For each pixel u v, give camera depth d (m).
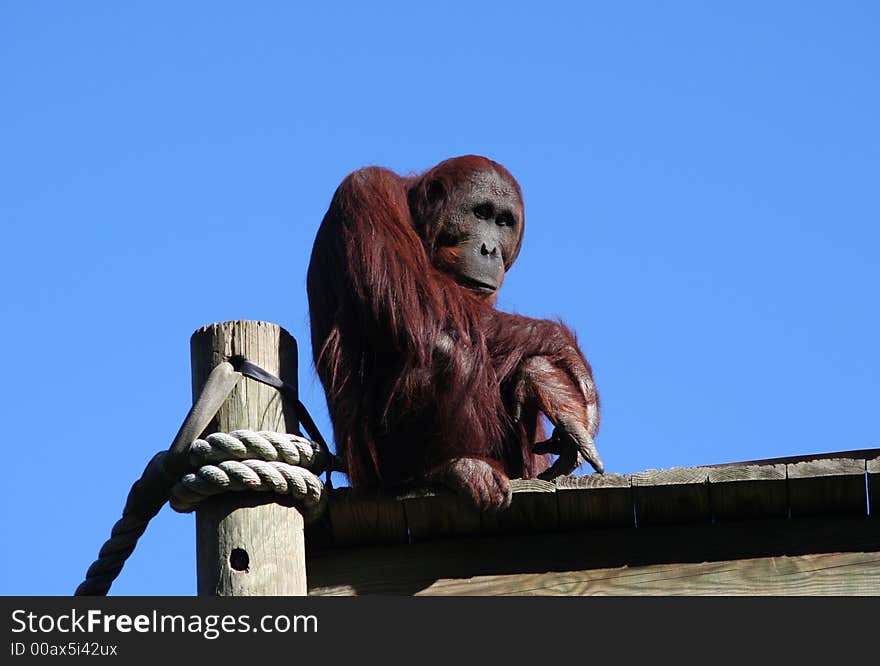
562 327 25.39
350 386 24.75
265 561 22.42
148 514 23.72
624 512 22.92
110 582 24.00
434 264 26.08
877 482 22.31
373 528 23.44
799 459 23.08
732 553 22.86
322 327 25.53
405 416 24.38
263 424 23.25
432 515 23.19
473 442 23.94
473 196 26.30
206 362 23.67
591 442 23.95
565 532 23.31
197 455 22.72
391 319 24.36
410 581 23.25
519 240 27.31
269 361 23.73
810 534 22.81
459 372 24.08
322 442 24.03
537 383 24.47
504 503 22.72
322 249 25.75
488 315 25.09
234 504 22.70
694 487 22.47
